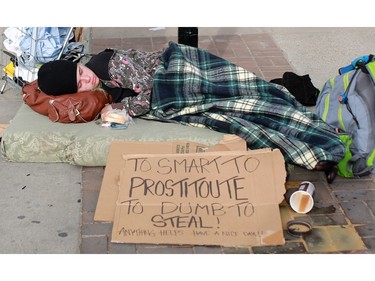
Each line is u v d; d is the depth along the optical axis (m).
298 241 2.99
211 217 3.02
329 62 5.23
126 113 3.77
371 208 3.27
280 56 5.36
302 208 3.20
